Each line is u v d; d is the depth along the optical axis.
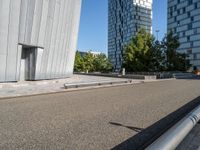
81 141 5.17
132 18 110.75
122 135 5.63
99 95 13.83
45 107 9.48
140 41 43.84
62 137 5.45
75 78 29.55
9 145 4.89
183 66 47.72
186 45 72.81
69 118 7.42
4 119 7.27
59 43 24.50
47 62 22.64
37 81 20.97
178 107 9.45
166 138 4.18
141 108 9.26
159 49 44.44
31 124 6.65
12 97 12.56
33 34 19.94
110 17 138.62
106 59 74.38
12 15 17.44
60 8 23.64
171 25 79.88
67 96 13.34
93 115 7.88
